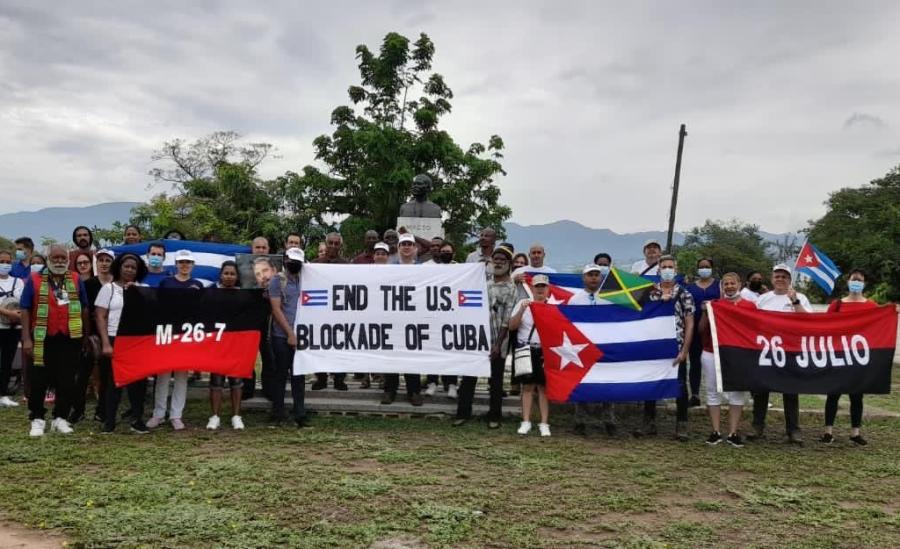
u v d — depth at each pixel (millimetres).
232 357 7750
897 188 54031
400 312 8477
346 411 8867
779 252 66000
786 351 7816
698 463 6863
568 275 9727
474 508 5270
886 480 6457
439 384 10195
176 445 7039
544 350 7898
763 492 5910
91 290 8031
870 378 7844
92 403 9352
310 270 8586
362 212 26453
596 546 4574
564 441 7660
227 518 4898
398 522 4922
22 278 9828
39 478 5809
